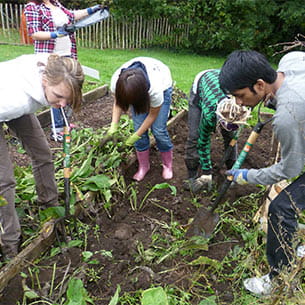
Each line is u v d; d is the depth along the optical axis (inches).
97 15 165.8
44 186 108.2
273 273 91.0
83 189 122.6
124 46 458.9
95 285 94.4
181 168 153.8
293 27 446.0
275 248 89.3
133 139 125.8
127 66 121.0
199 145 124.6
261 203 125.7
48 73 80.8
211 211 106.4
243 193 133.0
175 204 129.0
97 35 438.9
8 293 88.2
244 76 74.2
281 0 431.5
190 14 456.1
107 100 225.8
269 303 77.2
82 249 105.9
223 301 91.2
